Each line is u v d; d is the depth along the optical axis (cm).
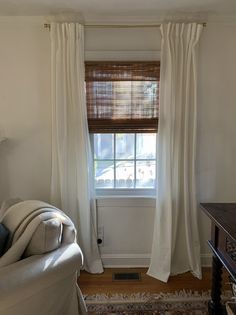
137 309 219
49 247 171
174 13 247
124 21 256
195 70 253
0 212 216
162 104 256
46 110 266
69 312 186
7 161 271
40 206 191
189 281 258
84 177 260
